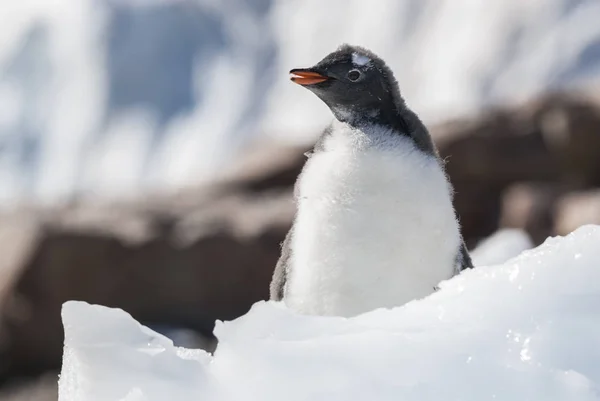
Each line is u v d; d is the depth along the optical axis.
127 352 5.58
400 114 9.57
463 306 5.61
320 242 8.88
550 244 5.98
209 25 169.25
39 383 28.36
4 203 36.41
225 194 34.28
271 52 162.12
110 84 164.00
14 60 164.75
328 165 9.08
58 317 29.73
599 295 5.42
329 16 152.62
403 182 8.81
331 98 9.74
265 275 30.27
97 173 156.12
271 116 151.75
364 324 5.62
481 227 31.89
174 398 5.31
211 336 29.89
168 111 164.62
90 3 166.00
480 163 32.19
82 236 30.09
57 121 162.00
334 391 5.14
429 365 5.16
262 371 5.34
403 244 8.77
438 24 127.81
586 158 31.97
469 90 113.81
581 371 5.00
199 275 30.28
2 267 30.11
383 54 133.62
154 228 30.78
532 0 116.69
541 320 5.30
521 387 4.96
